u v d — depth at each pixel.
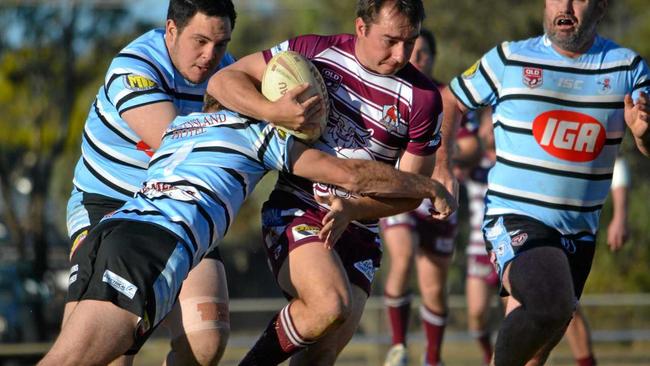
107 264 15.68
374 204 17.05
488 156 32.84
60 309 67.50
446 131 20.86
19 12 86.62
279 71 16.70
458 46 75.44
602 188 20.38
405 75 17.45
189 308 17.95
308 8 83.44
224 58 19.86
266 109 16.33
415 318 59.81
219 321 17.98
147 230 15.96
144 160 18.95
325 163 16.58
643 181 69.69
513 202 20.33
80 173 19.59
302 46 17.70
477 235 32.41
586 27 19.92
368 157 17.53
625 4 79.25
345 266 18.14
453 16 75.25
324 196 17.41
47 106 87.62
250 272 94.12
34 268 67.44
